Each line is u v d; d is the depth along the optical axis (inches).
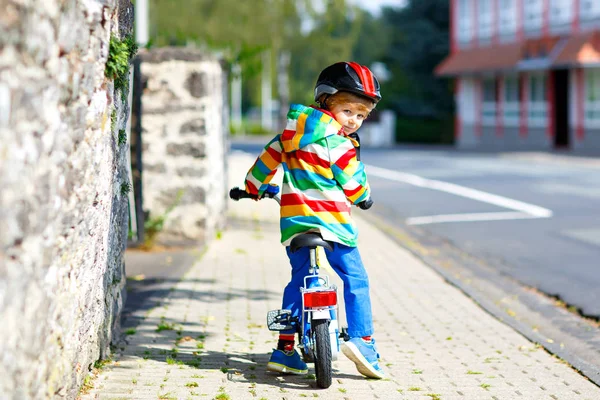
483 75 1852.9
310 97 2524.6
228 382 209.3
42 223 129.7
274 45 2092.8
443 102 2368.4
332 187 201.5
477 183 887.7
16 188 118.0
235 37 1471.5
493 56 1770.4
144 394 194.1
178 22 1364.4
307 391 203.5
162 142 430.3
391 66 2443.4
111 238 219.8
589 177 925.8
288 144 202.5
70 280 160.7
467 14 1911.9
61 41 136.4
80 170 159.3
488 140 1850.4
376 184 905.5
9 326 119.5
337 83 202.4
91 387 195.3
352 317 210.2
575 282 398.0
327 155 199.5
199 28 1390.3
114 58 191.9
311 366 229.3
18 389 125.9
